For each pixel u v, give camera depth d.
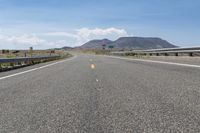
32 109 5.71
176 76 11.13
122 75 12.25
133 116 4.96
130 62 24.05
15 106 6.04
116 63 22.69
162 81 9.71
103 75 12.49
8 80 11.51
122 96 6.98
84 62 26.00
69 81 10.52
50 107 5.87
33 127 4.41
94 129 4.23
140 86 8.66
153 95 7.01
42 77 12.30
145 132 4.04
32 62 28.42
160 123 4.48
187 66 16.41
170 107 5.59
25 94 7.65
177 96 6.78
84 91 7.95
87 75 12.73
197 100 6.23
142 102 6.17
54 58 43.06
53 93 7.73
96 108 5.67
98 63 23.23
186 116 4.87
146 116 4.93
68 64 23.06
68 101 6.49
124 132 4.06
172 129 4.14
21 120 4.85
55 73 14.21
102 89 8.24
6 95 7.53
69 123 4.59
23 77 12.62
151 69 15.11
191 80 9.73
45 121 4.75
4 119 4.95
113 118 4.86
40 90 8.34
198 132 3.98
